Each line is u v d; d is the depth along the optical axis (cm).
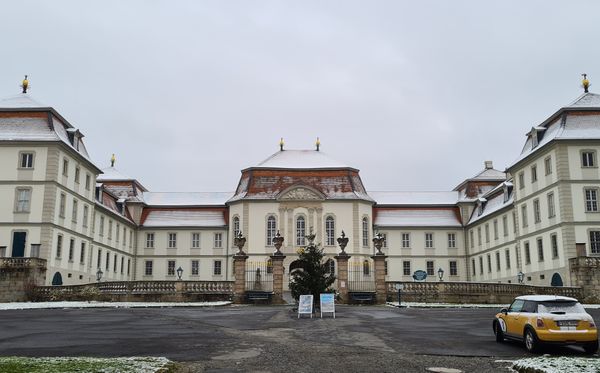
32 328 2192
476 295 4122
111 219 6322
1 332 2048
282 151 7231
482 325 2406
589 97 4875
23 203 4678
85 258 5434
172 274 7088
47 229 4612
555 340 1551
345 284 4181
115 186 7400
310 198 6438
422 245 7262
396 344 1772
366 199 6556
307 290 3300
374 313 3130
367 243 6525
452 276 7200
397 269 7194
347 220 6406
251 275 4484
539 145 4919
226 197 7638
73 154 5097
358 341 1847
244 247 6353
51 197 4675
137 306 3703
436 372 1276
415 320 2661
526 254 5241
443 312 3216
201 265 7056
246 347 1683
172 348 1648
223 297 4241
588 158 4578
